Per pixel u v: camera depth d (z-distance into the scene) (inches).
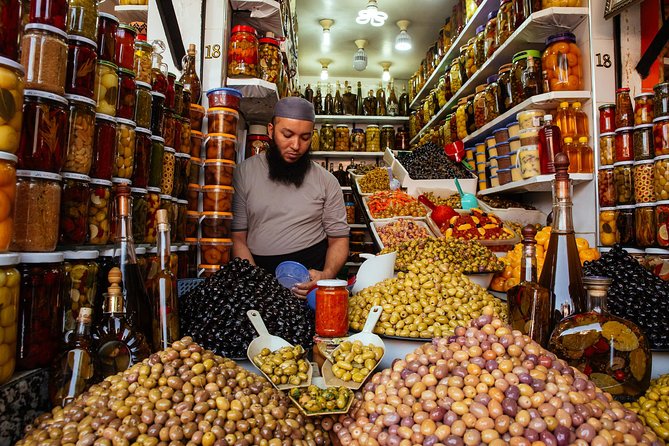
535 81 110.4
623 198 91.5
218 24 96.0
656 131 82.6
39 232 40.0
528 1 107.1
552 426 33.2
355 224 231.9
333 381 45.5
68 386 38.9
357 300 63.4
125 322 43.4
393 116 265.3
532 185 110.2
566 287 50.6
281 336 53.5
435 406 35.9
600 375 44.0
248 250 102.3
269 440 36.6
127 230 47.1
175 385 37.7
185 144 76.6
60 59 42.6
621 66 99.6
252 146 128.1
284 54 135.3
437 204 140.7
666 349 49.6
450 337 42.9
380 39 241.9
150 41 93.5
